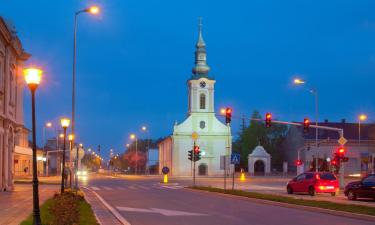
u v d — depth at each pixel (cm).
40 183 5412
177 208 2552
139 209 2481
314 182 3662
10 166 3688
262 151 10638
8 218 1816
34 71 1403
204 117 10550
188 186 5038
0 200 2723
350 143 10212
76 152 3569
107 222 1884
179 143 10419
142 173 13062
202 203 2894
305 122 4525
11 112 3672
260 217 2106
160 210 2430
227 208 2550
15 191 3616
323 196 3631
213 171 10425
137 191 4272
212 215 2191
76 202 2011
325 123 10756
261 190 4416
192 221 1955
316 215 2195
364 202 3011
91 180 7375
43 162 11094
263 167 10675
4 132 3444
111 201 3050
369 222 1930
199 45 10981
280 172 10919
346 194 3256
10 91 3662
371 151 10200
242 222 1920
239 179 7731
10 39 3416
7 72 3438
